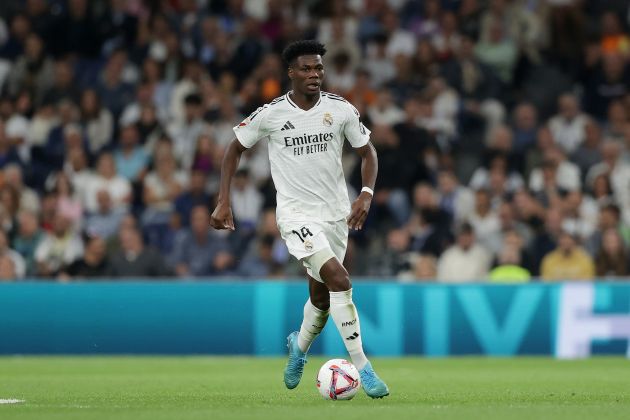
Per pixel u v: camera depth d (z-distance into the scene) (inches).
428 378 1501.0
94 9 2994.6
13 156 2709.2
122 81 2854.3
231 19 3024.1
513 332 2022.6
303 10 2999.5
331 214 1063.6
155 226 2507.4
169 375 1562.5
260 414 879.1
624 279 2078.0
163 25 2908.5
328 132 1060.5
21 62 2913.4
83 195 2554.1
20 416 882.1
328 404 1003.3
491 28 2844.5
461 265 2231.8
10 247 2394.2
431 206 2363.4
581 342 2021.4
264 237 2337.6
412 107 2630.4
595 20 3019.2
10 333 2017.7
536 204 2367.1
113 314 2022.6
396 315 2010.3
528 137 2657.5
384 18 2915.8
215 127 2687.0
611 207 2293.3
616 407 964.6
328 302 1074.7
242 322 2022.6
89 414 895.7
